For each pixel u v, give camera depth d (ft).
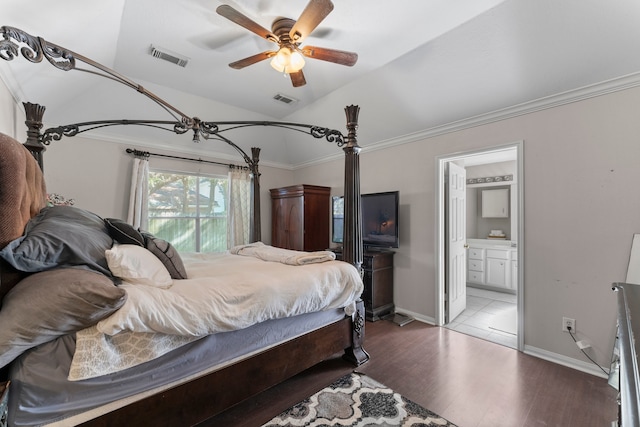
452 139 10.61
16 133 7.63
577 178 7.81
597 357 7.49
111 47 7.87
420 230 11.57
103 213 11.82
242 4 6.36
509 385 6.94
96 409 3.97
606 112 7.34
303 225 14.90
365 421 5.67
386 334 10.07
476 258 17.11
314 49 6.81
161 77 9.95
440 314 10.94
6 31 4.01
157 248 5.79
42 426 3.60
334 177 15.67
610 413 5.93
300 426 5.55
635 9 5.84
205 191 15.03
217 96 11.50
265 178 17.12
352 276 7.52
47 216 4.93
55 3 4.98
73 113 10.52
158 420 4.49
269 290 5.74
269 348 6.04
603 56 6.82
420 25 7.23
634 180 6.98
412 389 6.75
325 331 7.20
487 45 7.59
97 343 3.79
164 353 4.43
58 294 3.50
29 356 3.59
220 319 4.86
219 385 5.20
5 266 3.79
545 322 8.34
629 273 6.91
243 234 15.75
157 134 12.92
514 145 8.96
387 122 11.67
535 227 8.53
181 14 6.77
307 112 12.98
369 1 6.31
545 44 7.07
